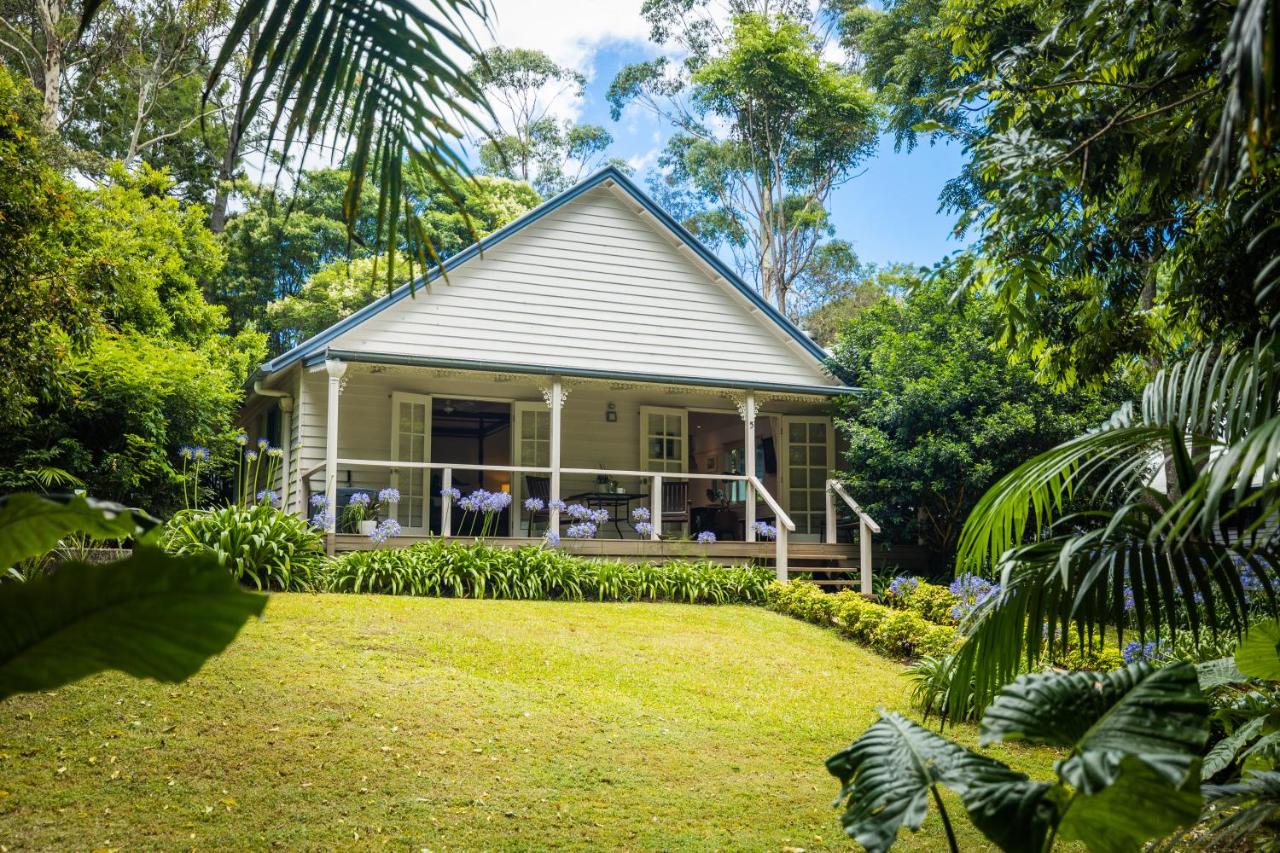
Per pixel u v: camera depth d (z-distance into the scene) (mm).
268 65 2188
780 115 33156
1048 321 6387
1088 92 5266
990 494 3570
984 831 2475
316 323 25078
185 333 19469
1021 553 3283
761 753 6734
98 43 24016
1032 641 3420
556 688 7898
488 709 7133
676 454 17141
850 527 15945
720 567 13250
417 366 13977
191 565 1232
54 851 4574
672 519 15875
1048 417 13867
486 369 14203
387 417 15266
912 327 16266
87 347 11344
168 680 1362
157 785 5406
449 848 4805
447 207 26438
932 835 5238
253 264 27578
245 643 8031
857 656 10023
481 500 12820
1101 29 4820
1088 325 6234
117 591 1237
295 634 8492
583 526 12945
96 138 26797
